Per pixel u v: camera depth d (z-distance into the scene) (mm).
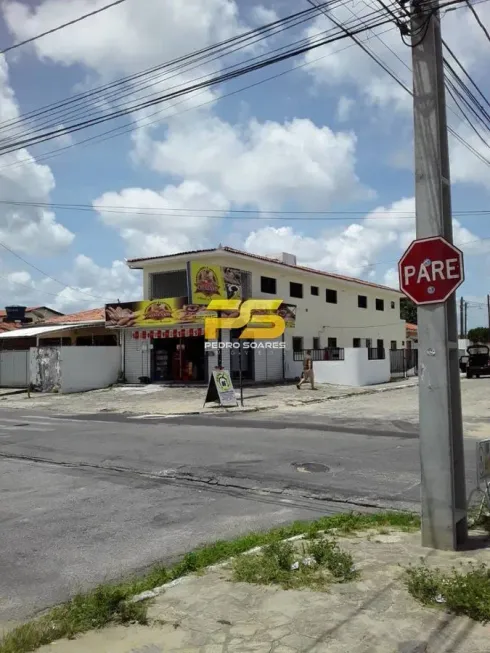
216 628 3955
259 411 19547
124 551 5902
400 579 4699
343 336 37250
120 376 29828
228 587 4633
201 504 7703
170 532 6512
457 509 5754
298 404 21391
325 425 15344
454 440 5875
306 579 4723
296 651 3619
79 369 28391
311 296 34312
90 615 4121
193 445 12188
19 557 5746
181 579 4840
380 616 4059
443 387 5574
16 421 17656
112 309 29031
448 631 3826
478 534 6051
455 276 5535
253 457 10758
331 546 5297
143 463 10414
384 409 19359
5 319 43625
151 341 29281
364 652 3596
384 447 11719
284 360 31125
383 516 6797
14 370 31000
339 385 28781
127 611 4168
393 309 43719
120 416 19062
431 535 5555
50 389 28500
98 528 6676
